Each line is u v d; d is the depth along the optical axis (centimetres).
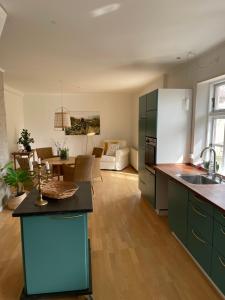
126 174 632
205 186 238
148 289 201
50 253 177
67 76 472
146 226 322
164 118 352
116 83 558
